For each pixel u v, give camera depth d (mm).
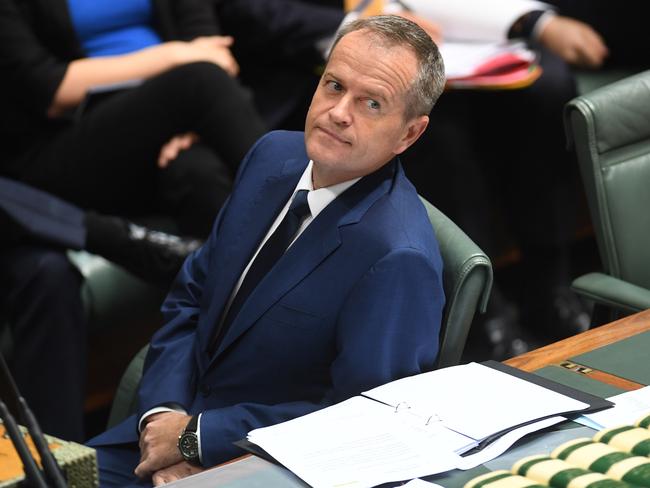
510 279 13617
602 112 8336
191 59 11320
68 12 11258
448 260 6980
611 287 8102
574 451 5355
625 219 8430
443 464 5316
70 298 10008
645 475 5051
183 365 7355
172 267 10289
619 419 5707
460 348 6941
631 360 6523
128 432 7574
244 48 12898
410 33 6559
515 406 5812
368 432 5621
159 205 11398
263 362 6898
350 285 6641
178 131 11047
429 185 12719
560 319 12898
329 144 6578
